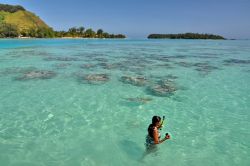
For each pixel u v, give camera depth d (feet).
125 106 32.91
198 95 38.52
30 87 41.93
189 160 20.35
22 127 26.04
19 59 77.51
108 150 21.80
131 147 22.33
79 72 56.13
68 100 35.19
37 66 63.67
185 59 86.99
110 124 27.14
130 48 150.00
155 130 20.92
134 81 47.19
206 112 31.22
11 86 42.39
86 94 38.24
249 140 23.95
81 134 24.70
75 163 19.83
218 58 91.71
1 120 27.76
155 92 39.83
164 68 64.28
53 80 47.42
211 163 20.01
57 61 74.64
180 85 44.83
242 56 101.09
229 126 27.09
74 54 99.19
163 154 21.20
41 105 32.94
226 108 32.81
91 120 28.19
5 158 20.22
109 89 41.29
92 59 82.33
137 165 19.66
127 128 26.18
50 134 24.57
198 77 52.49
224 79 50.75
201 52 122.93
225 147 22.53
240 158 20.79
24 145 22.33
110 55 98.63
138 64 71.41
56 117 28.91
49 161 19.99
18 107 32.01
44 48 130.31
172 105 33.60
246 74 56.85
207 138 24.20
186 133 25.18
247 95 38.91
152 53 112.68
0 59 76.69
